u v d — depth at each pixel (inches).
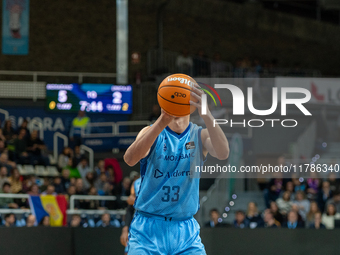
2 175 354.0
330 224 335.9
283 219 327.6
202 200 371.9
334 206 339.0
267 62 619.2
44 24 612.4
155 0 625.9
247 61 601.6
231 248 249.3
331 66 677.3
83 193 356.2
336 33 678.5
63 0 619.2
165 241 104.9
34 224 300.0
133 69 618.8
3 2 586.6
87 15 621.9
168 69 598.5
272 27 665.6
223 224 321.7
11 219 296.4
